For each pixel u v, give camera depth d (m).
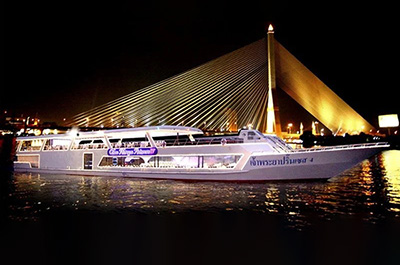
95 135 33.94
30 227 16.11
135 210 19.00
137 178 31.12
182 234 15.09
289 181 26.56
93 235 15.09
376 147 26.25
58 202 21.17
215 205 19.88
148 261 12.50
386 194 23.78
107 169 32.97
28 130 68.88
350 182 31.20
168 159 29.78
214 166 27.81
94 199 21.95
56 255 12.99
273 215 17.64
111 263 12.36
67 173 35.50
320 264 12.12
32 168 37.81
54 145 37.72
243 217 17.39
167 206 19.78
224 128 55.44
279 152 26.19
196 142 29.22
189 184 27.28
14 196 23.22
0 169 40.72
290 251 13.23
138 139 34.31
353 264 12.01
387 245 13.55
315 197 22.11
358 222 16.39
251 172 26.56
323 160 25.94
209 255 12.95
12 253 13.18
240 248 13.50
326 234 14.74
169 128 29.78
